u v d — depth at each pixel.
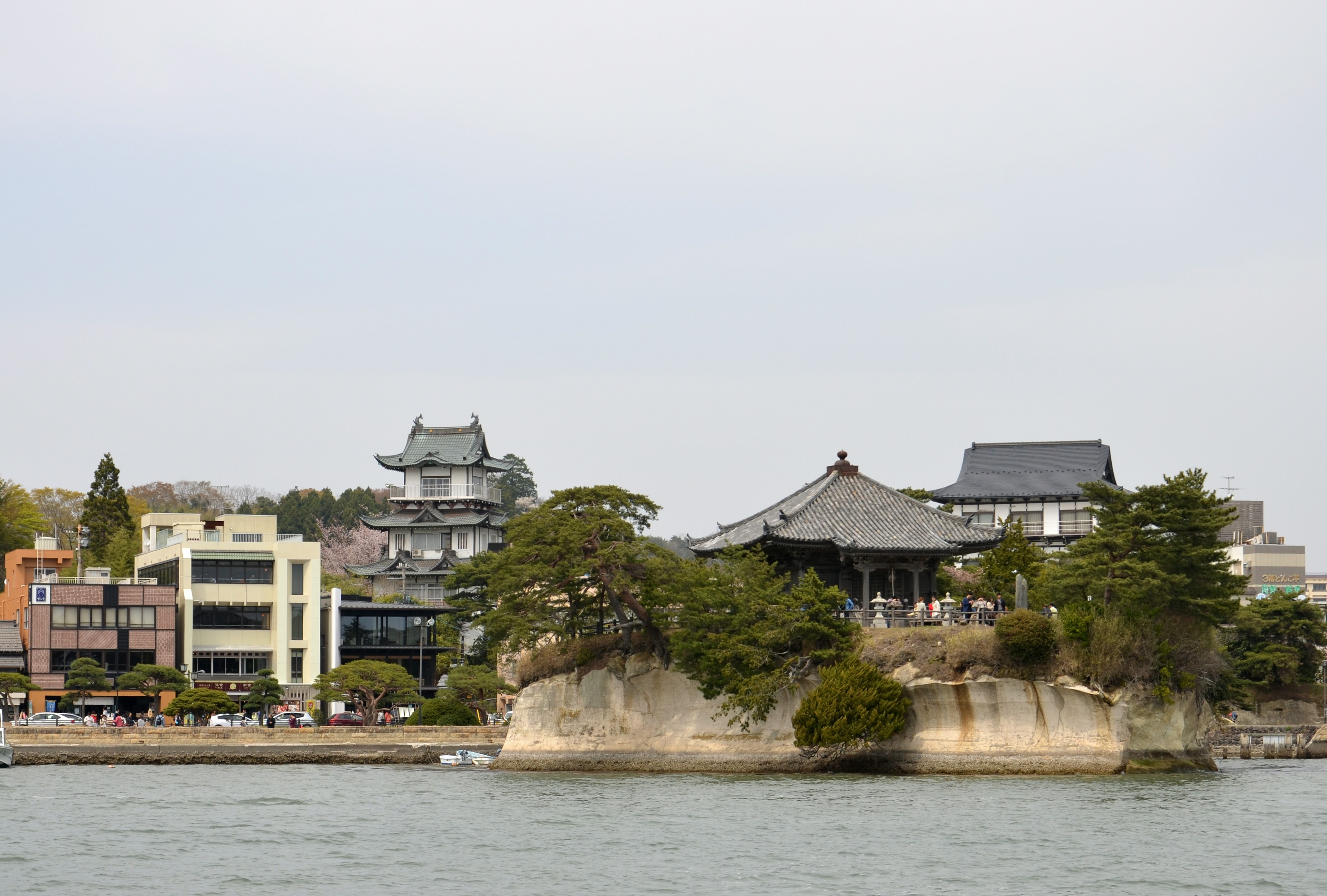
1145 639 93.25
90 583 159.88
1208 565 96.75
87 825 72.88
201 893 54.75
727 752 99.06
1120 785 86.00
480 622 109.12
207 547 166.75
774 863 59.56
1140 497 95.25
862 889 54.62
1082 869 57.97
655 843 64.75
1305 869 58.25
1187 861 59.66
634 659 103.06
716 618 98.56
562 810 76.94
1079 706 91.69
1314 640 169.00
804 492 117.06
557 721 105.38
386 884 56.25
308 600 169.88
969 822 69.75
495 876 57.56
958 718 93.38
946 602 101.75
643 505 104.19
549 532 101.19
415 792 88.75
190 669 162.50
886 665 94.75
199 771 109.38
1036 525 197.62
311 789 91.62
